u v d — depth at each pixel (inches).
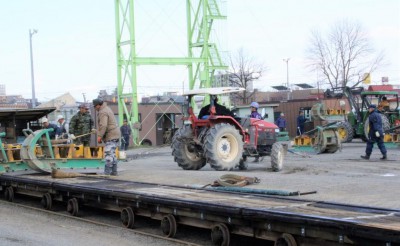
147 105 1515.7
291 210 253.3
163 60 1306.6
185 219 310.8
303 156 716.7
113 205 365.4
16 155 497.0
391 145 859.4
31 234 327.9
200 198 305.1
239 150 554.3
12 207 437.7
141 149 1133.1
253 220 261.0
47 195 418.3
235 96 2028.8
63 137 569.0
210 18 1357.0
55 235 325.1
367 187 382.9
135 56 1274.6
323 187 386.0
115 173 486.3
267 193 338.6
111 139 483.2
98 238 315.6
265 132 580.4
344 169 562.6
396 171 540.4
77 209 390.3
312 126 1277.1
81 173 469.1
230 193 332.2
